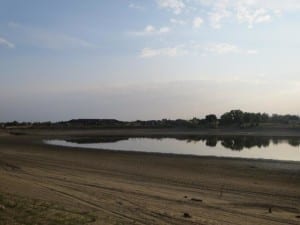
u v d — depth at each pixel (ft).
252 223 41.50
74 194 52.65
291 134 287.07
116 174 85.71
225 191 65.26
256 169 97.35
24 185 57.41
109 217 39.01
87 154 137.28
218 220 41.86
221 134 306.14
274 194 63.26
